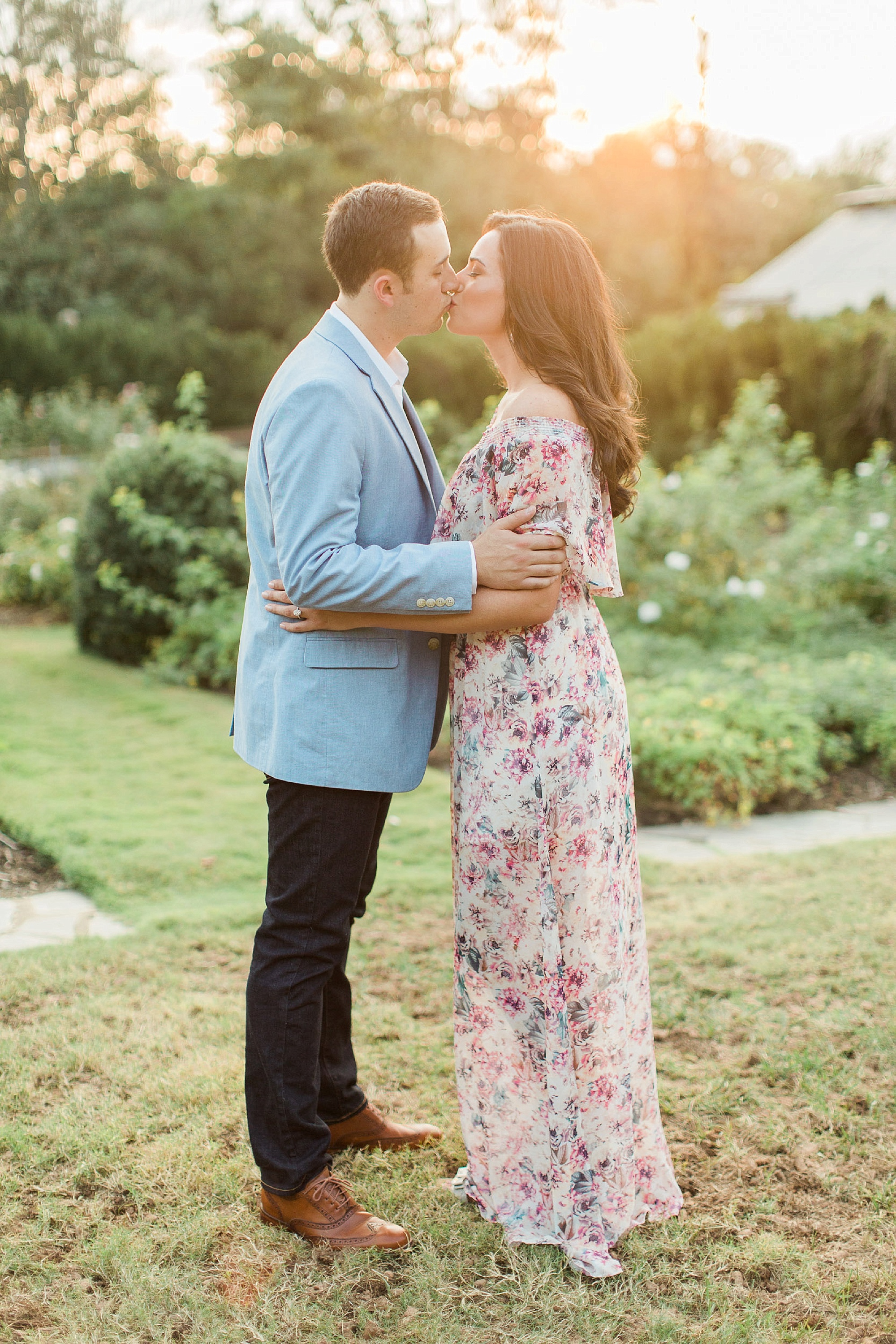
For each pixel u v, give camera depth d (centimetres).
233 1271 186
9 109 2370
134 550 692
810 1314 178
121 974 295
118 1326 172
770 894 361
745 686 539
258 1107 194
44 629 827
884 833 439
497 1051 196
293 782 187
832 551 693
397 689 191
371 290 186
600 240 3109
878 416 945
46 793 452
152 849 392
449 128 3109
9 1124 223
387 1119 230
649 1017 206
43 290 2359
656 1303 181
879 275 2144
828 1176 214
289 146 2831
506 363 195
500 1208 200
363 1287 184
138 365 1952
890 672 570
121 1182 207
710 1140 227
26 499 1003
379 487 188
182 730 559
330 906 192
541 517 182
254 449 195
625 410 194
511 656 186
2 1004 275
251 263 2605
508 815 187
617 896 194
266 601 191
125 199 2636
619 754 197
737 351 1091
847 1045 261
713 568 669
